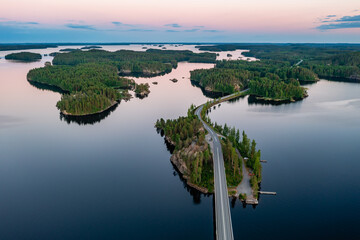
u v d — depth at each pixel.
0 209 119.88
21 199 127.62
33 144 194.25
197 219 114.25
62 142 198.50
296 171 153.88
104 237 103.06
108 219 113.62
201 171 143.38
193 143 168.62
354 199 127.50
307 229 106.94
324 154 176.88
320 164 162.62
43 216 115.25
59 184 141.25
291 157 172.12
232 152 143.62
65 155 176.38
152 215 116.75
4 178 147.12
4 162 165.88
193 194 132.50
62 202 125.31
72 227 108.50
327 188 136.50
